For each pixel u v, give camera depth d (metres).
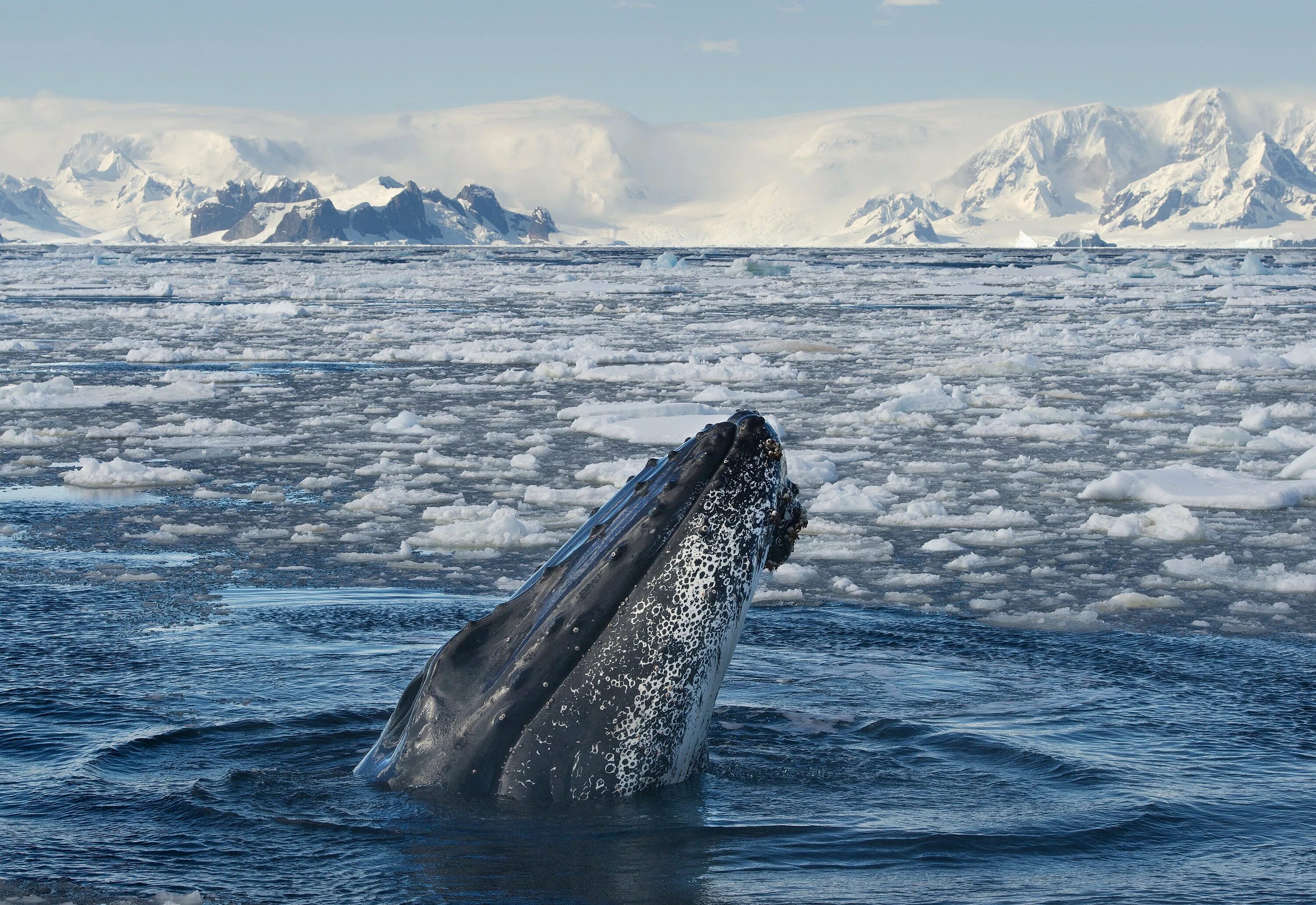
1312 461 56.59
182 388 91.00
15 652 28.11
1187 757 21.28
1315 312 190.38
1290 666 28.33
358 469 59.09
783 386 97.00
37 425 74.06
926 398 82.38
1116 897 15.28
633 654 17.69
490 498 51.84
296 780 19.33
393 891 15.30
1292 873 16.20
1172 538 44.09
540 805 17.89
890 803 18.66
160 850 16.62
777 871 16.00
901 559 41.06
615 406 78.19
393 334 148.62
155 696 24.50
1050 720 23.50
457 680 18.72
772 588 36.72
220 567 38.94
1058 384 97.31
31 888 15.44
